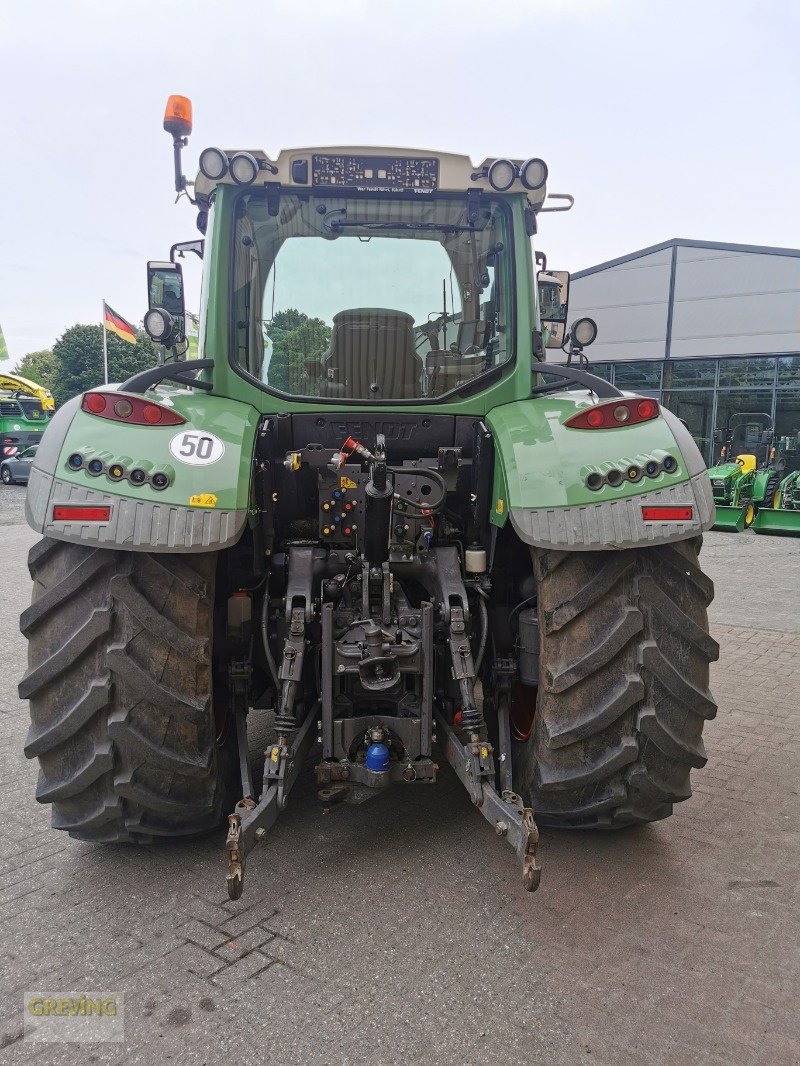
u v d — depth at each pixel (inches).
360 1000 84.4
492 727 124.2
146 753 97.9
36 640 99.3
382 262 130.2
